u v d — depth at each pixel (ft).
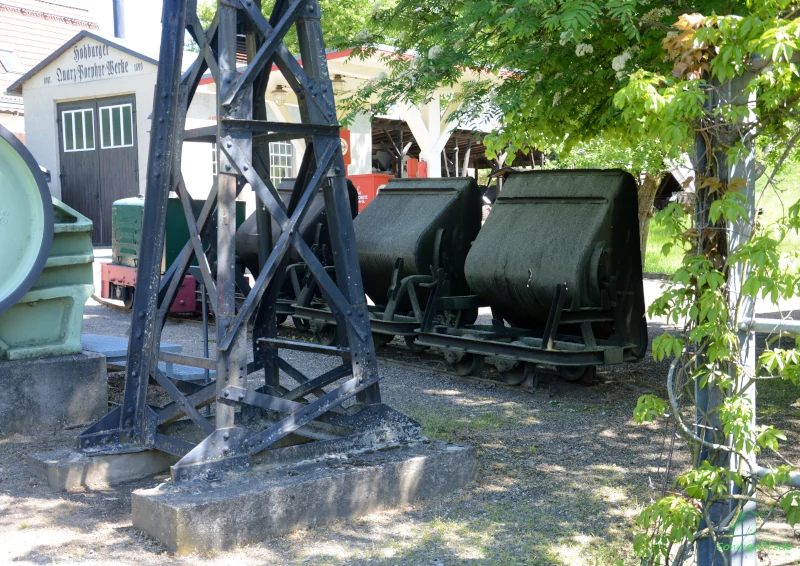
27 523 15.46
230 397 15.83
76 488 17.53
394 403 25.98
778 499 11.38
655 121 10.85
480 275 29.89
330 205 17.76
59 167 79.05
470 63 25.95
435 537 15.07
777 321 10.91
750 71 10.82
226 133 15.90
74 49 76.33
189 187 65.87
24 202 20.72
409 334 32.14
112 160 75.77
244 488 14.94
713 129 10.95
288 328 41.57
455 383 29.30
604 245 27.43
